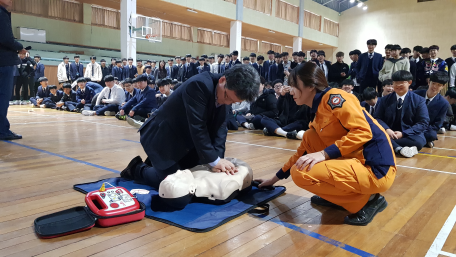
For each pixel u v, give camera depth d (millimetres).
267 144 4203
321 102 1662
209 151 1827
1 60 3695
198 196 1888
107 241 1448
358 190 1618
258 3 16172
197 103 1728
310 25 19750
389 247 1452
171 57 16797
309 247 1437
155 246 1409
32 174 2510
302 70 1688
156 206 1848
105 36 14695
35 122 5816
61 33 13297
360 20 20453
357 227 1668
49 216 1624
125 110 6559
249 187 2113
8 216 1702
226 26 16984
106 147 3660
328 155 1605
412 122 3719
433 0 17422
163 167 1904
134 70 10742
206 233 1549
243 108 6457
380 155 1593
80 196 2025
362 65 6539
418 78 6758
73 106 8109
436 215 1851
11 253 1325
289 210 1889
